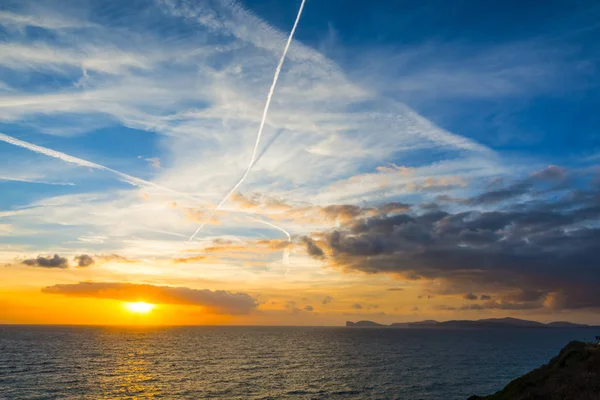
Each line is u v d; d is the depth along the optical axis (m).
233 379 86.69
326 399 66.56
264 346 194.25
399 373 98.25
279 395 69.69
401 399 66.88
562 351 53.97
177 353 148.25
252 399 66.19
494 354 156.62
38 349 153.62
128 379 84.81
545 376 41.56
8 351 142.38
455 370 104.69
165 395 68.75
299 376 92.06
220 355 142.75
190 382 82.12
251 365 113.19
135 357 131.00
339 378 89.25
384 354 154.38
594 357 44.12
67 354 135.88
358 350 174.88
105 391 71.12
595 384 33.06
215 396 68.31
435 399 67.00
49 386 74.50
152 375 91.31
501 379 89.00
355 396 69.19
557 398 32.47
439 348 190.88
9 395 66.06
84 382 79.69
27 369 96.00
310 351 166.62
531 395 35.72
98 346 174.88
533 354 157.75
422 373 98.31
